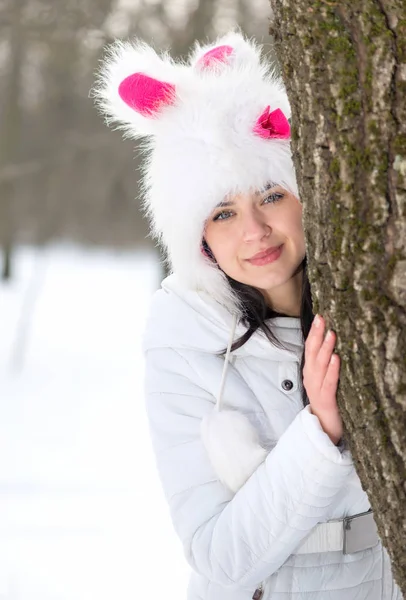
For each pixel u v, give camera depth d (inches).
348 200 68.6
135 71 91.6
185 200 86.8
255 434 84.9
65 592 191.9
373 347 69.2
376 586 89.0
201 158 85.4
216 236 87.2
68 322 770.8
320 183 70.0
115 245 1222.3
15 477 289.6
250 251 85.4
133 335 703.1
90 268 1322.6
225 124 85.5
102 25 422.9
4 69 593.0
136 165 562.9
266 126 86.4
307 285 87.6
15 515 246.8
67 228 729.6
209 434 84.9
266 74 94.4
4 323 757.9
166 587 195.9
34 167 609.3
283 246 85.9
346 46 68.3
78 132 591.8
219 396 87.5
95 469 303.1
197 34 392.5
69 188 626.8
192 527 85.4
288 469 78.6
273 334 88.4
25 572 203.3
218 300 90.0
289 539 80.7
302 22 70.0
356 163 68.1
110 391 477.1
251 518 80.6
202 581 90.4
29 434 361.4
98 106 100.7
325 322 73.0
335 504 86.6
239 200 85.5
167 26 406.3
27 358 578.2
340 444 79.7
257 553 81.4
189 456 87.6
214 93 87.0
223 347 89.1
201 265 89.8
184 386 90.0
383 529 72.3
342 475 78.0
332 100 68.7
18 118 623.5
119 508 256.7
